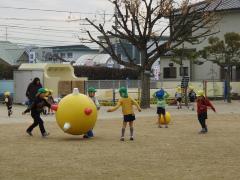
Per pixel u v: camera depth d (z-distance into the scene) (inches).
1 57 2792.8
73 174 396.8
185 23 1398.9
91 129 645.3
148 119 925.2
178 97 1294.3
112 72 2197.3
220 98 1737.2
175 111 1165.1
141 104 1285.7
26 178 381.7
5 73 2038.6
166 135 671.1
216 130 738.2
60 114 623.8
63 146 561.0
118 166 431.5
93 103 635.5
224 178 380.8
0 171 410.0
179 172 404.5
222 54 1619.1
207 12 1402.6
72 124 617.0
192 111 1167.6
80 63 2768.2
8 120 901.8
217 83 1729.8
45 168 422.9
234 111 1161.4
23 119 923.4
